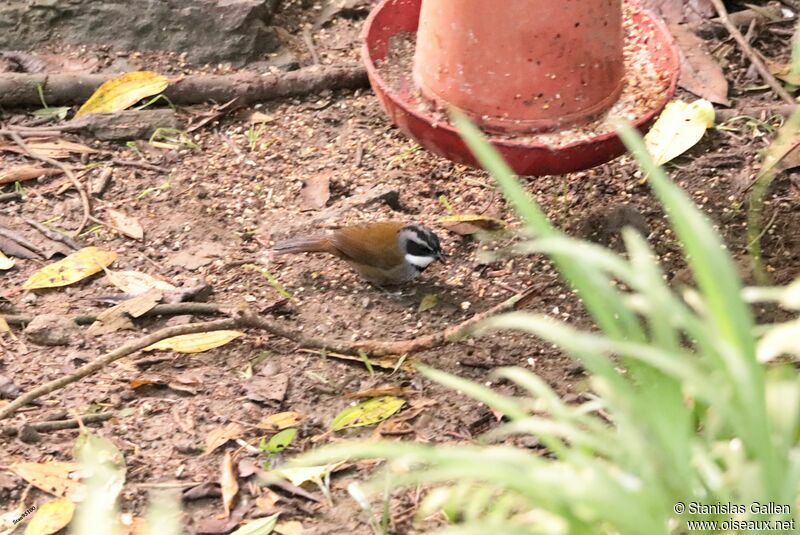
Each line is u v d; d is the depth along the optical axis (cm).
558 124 905
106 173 1102
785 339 510
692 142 1098
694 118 1120
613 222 1018
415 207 1077
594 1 867
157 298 934
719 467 555
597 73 899
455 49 895
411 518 720
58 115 1177
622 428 500
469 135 530
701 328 471
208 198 1080
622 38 930
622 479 521
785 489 470
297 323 933
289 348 900
